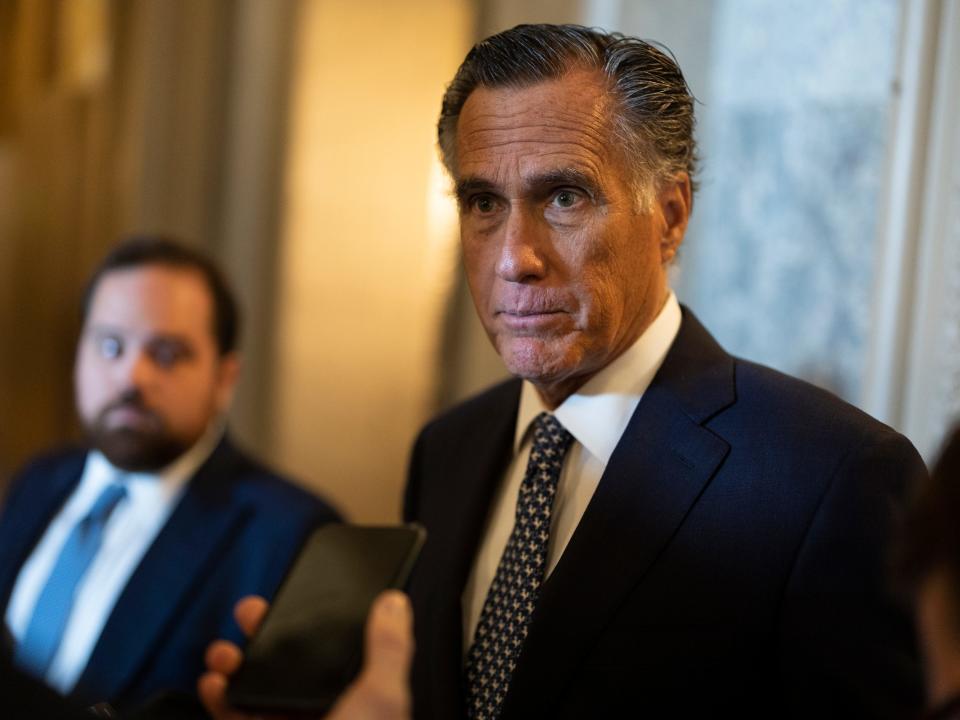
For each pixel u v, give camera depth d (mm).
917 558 1086
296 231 5289
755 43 3266
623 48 1764
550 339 1743
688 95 1838
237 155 5402
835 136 3072
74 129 5828
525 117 1730
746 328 3260
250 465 3047
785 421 1753
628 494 1775
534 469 1890
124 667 2668
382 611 1324
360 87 5238
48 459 3238
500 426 2066
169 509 2914
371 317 5238
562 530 1853
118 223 5758
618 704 1680
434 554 2018
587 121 1721
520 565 1832
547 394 1912
